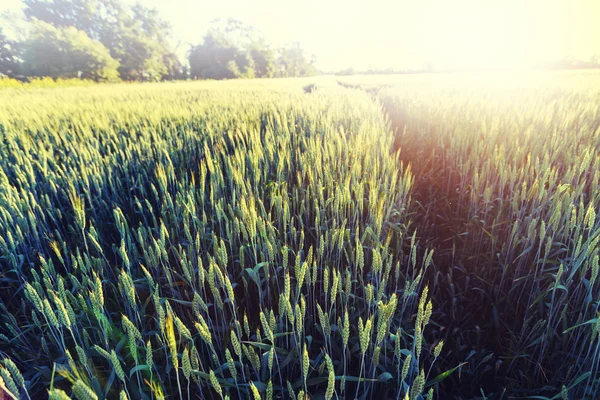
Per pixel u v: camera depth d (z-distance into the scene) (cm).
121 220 264
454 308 286
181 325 149
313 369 192
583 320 220
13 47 5441
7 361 122
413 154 709
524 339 259
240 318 260
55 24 6444
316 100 1030
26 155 546
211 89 2012
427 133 731
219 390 133
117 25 6106
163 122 761
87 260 216
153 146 598
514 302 301
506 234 353
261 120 762
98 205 456
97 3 6312
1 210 335
